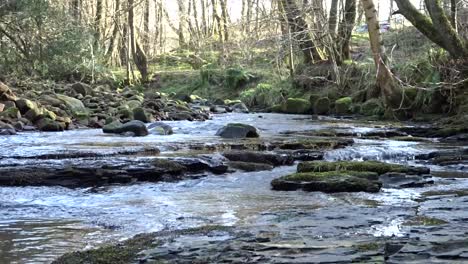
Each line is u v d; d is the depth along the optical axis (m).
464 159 9.73
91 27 27.42
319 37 22.70
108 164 8.23
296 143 10.82
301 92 23.75
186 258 3.89
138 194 7.32
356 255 3.72
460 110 15.68
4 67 21.50
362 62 22.59
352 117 19.23
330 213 5.67
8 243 5.01
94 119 16.03
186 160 8.71
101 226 5.63
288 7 22.56
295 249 3.95
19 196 7.15
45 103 16.44
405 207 5.95
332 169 8.37
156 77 32.34
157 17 41.69
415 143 11.80
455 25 16.56
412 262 3.46
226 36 33.88
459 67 16.12
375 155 10.20
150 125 14.03
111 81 29.00
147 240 4.55
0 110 14.51
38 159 8.77
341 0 23.00
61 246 4.91
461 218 5.20
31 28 21.66
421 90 17.17
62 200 6.94
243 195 7.17
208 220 5.73
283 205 6.47
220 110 22.55
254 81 28.38
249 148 10.49
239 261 3.70
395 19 25.48
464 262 3.43
